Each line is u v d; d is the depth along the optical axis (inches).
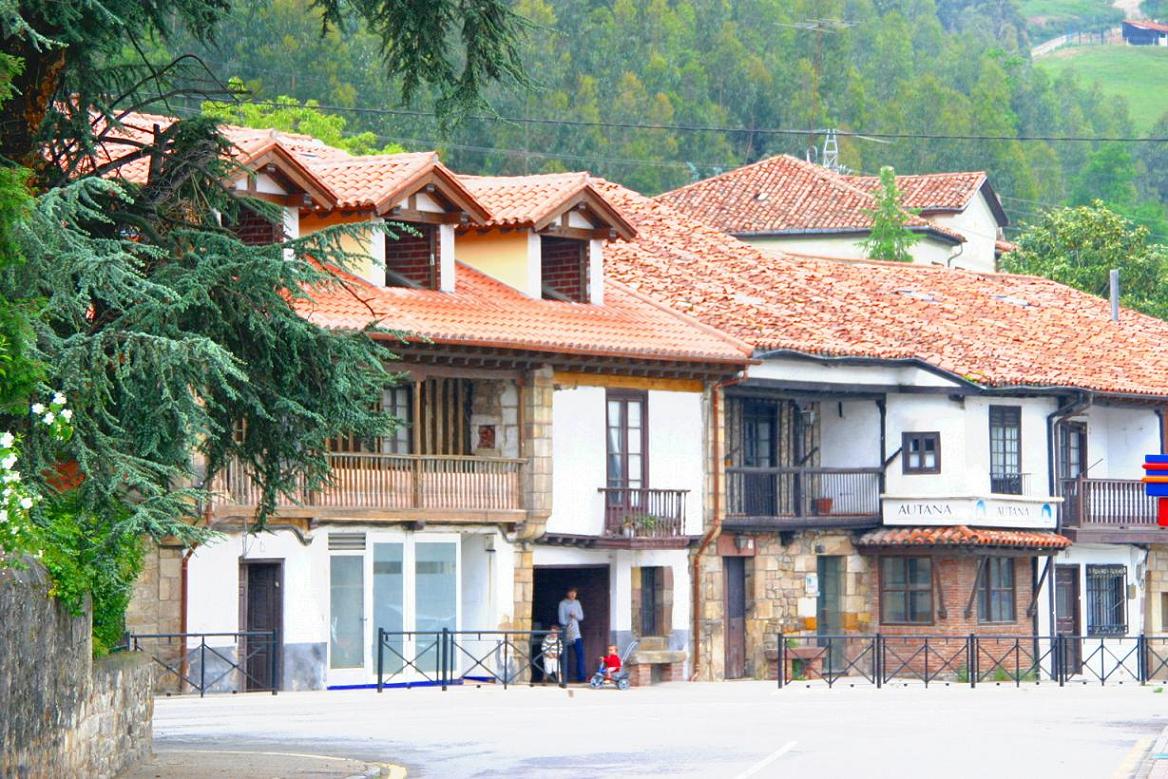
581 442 2333.9
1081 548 2950.3
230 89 1315.2
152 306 1135.6
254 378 1237.1
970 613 2711.6
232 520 1977.1
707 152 6176.2
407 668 2178.9
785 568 2650.1
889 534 2701.8
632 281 2706.7
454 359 2166.6
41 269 1069.8
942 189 4350.4
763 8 7199.8
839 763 1348.4
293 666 2063.2
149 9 1259.2
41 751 986.1
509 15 1344.7
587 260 2445.9
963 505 2684.5
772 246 4005.9
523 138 5477.4
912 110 7357.3
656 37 6432.1
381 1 1348.4
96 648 1171.3
